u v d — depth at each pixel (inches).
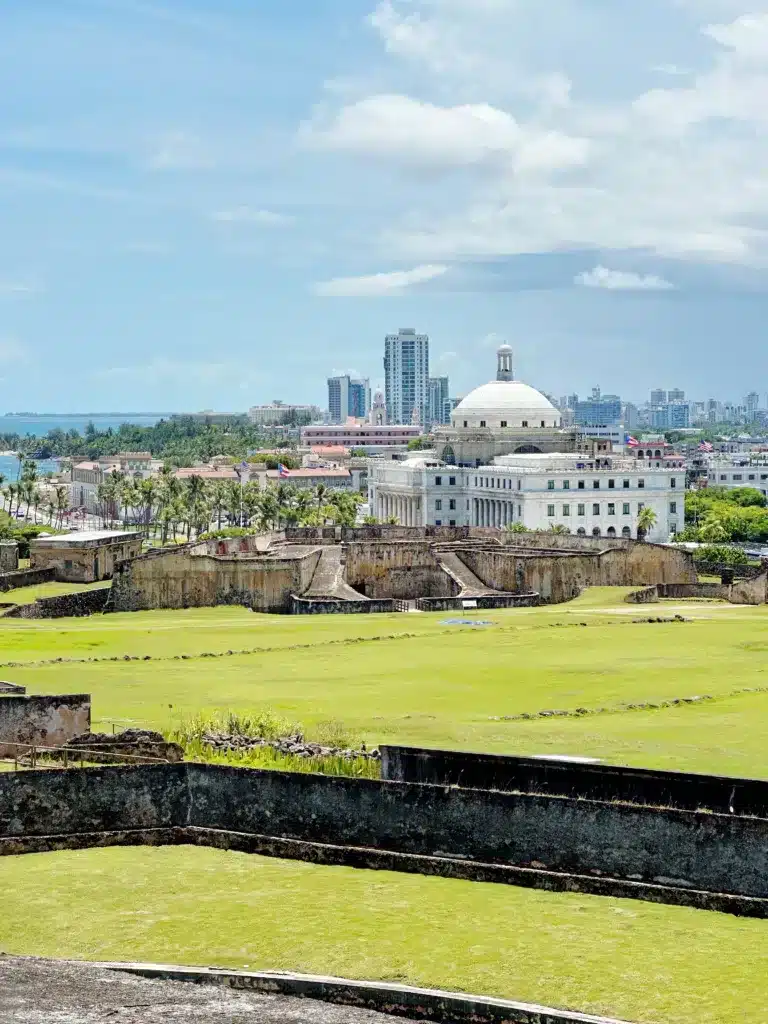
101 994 1497.3
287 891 1892.2
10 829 2080.5
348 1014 1504.7
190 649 4448.8
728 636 4608.8
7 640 4557.1
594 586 6412.4
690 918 1785.2
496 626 4982.8
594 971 1633.9
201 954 1696.6
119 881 1934.1
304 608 5866.1
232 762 2642.7
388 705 3420.3
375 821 2014.0
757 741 2898.6
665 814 1852.9
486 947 1700.3
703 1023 1518.2
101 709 3297.2
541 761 2100.1
